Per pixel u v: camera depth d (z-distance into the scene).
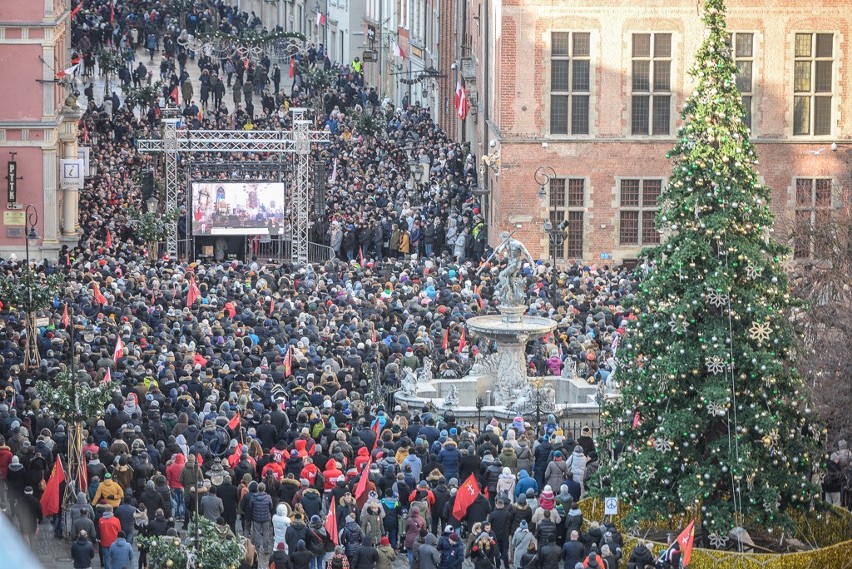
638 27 84.12
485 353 56.81
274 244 88.69
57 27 84.94
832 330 44.75
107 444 43.16
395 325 59.69
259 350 54.38
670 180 40.47
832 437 43.56
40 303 54.72
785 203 85.00
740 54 84.38
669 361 39.22
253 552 36.50
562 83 84.44
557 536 39.41
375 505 38.56
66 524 40.66
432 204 88.56
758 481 39.19
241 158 97.56
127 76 117.62
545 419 51.41
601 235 85.44
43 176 83.62
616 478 40.19
